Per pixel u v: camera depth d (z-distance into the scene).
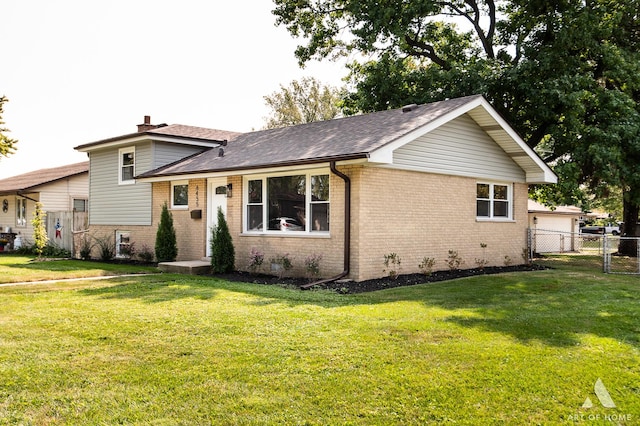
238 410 4.33
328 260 12.41
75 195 26.98
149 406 4.40
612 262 19.91
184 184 17.11
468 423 4.12
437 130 13.88
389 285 11.40
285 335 6.55
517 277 12.91
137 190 18.86
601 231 50.94
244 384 4.88
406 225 13.03
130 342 6.25
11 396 4.61
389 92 21.67
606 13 19.11
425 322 7.25
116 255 19.70
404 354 5.75
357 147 11.80
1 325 7.11
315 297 9.55
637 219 25.95
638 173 17.78
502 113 20.05
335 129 15.07
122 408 4.36
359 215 11.83
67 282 11.62
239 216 14.61
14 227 27.92
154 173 16.84
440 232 14.05
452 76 19.84
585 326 7.16
